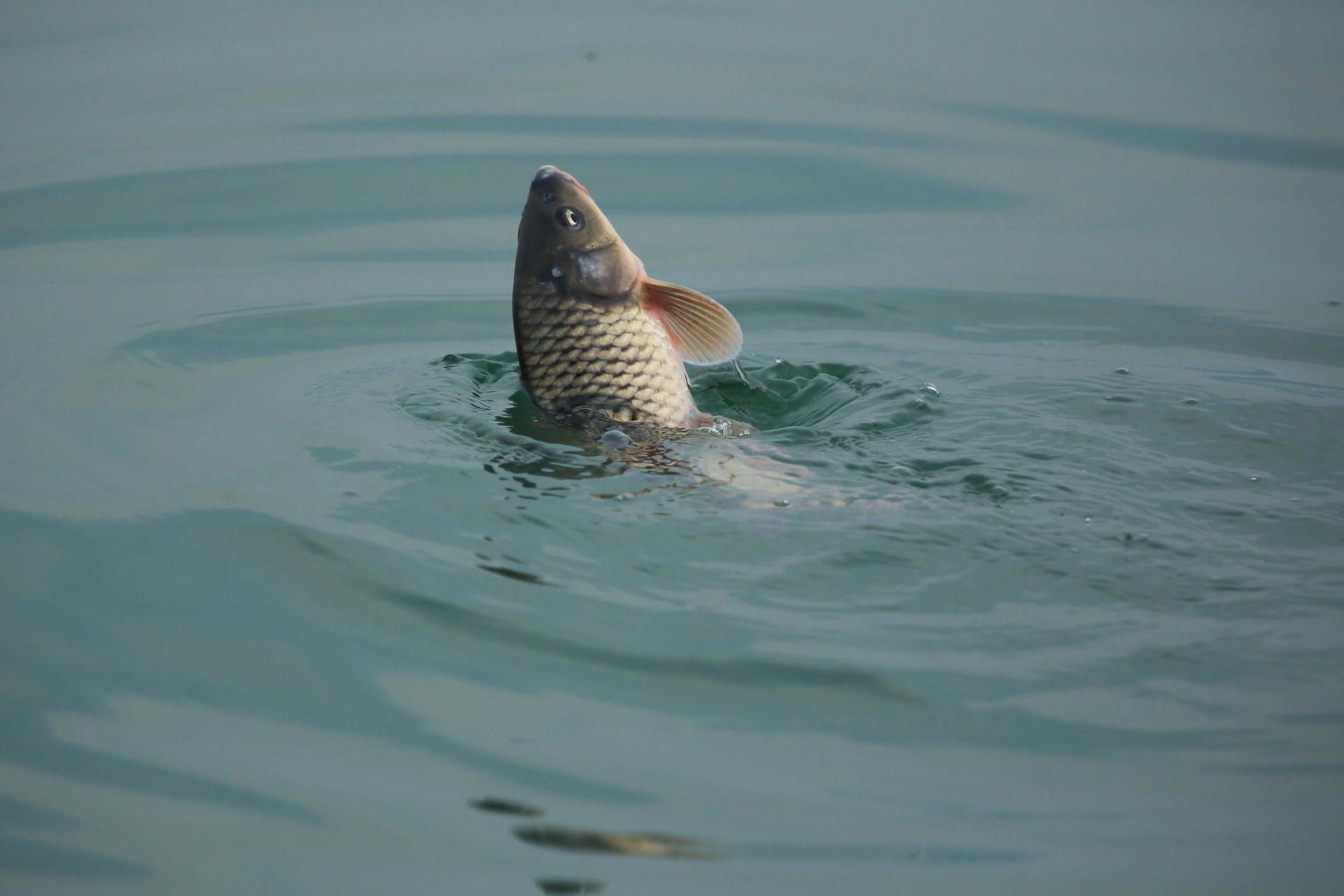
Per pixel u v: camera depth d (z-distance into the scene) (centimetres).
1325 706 1341
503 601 1528
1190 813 1212
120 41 4281
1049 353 2447
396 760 1303
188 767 1300
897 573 1580
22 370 2334
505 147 3459
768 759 1292
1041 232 3072
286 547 1656
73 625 1530
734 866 1157
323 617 1527
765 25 4503
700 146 3494
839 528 1669
